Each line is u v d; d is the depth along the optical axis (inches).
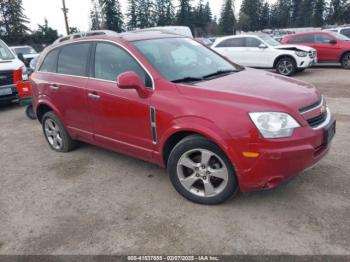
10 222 137.7
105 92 161.3
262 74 162.9
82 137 189.6
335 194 141.0
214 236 119.9
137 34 176.4
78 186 164.4
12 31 2231.8
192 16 2974.9
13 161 203.8
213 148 127.4
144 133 149.3
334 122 141.6
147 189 156.0
